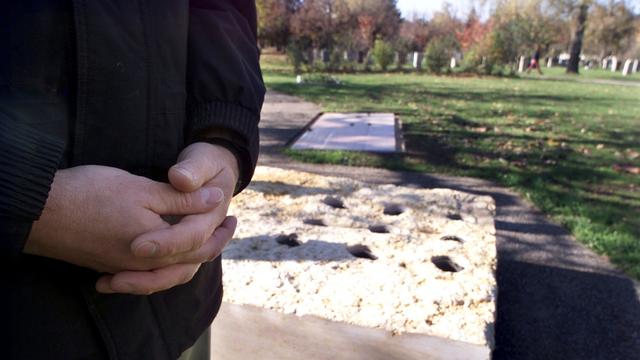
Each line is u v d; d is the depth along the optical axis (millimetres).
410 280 2102
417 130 8156
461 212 2961
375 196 3174
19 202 633
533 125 9102
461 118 9633
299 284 2064
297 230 2578
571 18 31922
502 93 15258
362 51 30391
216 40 1079
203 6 1140
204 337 1216
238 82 1062
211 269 1142
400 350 1790
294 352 1922
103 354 841
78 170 746
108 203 739
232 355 2018
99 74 799
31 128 689
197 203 824
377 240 2494
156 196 789
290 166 5777
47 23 740
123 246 756
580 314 2828
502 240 3848
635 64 36000
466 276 2143
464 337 1746
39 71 734
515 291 3064
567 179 5504
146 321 911
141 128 879
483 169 5781
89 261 756
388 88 15867
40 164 660
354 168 5754
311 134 7660
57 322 775
